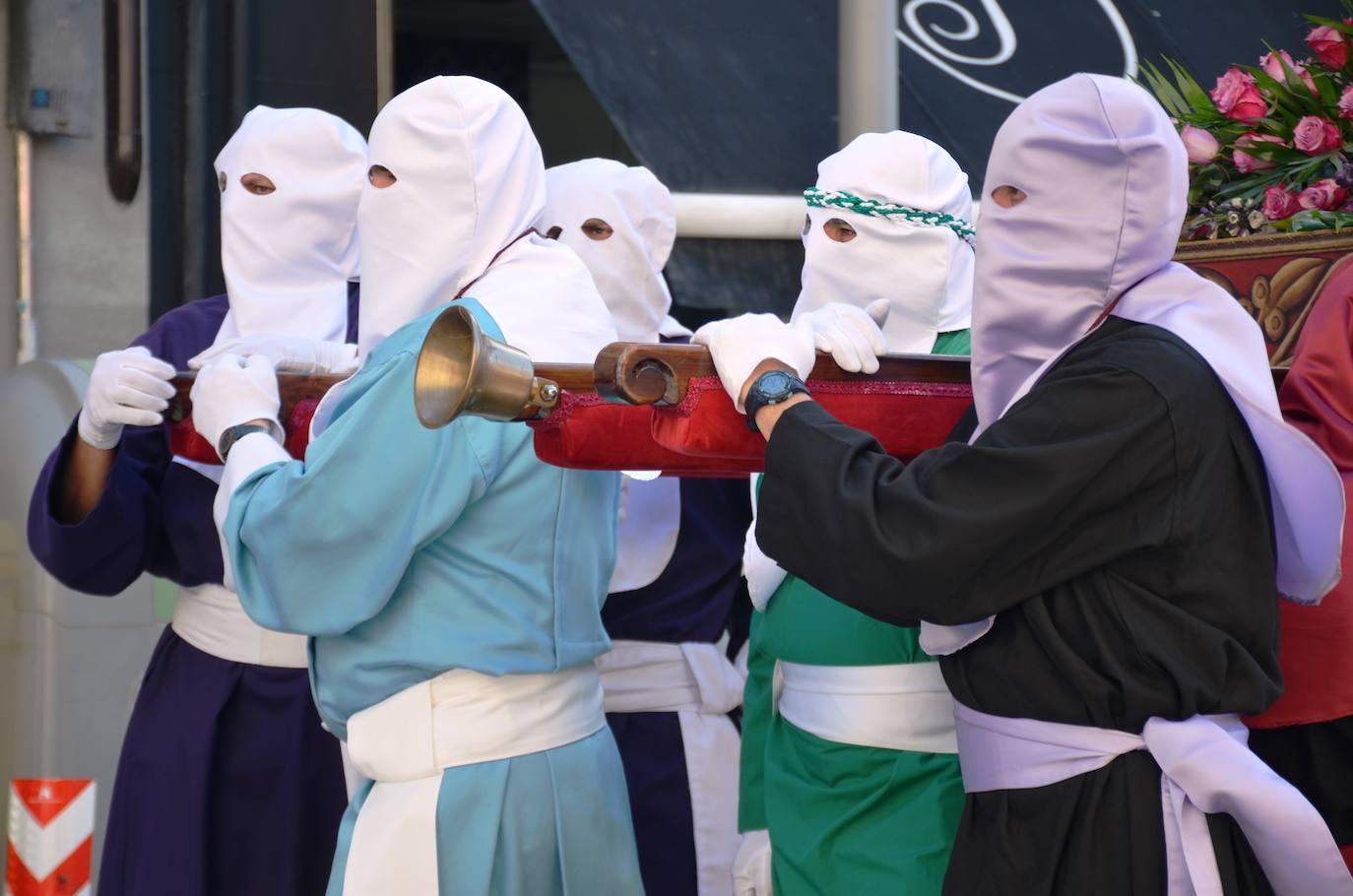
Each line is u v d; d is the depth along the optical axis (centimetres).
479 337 605
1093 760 644
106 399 827
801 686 851
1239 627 643
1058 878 649
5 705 1127
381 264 814
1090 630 641
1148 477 628
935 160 987
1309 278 886
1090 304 672
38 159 1405
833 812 818
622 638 1070
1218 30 1659
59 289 1416
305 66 1487
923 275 965
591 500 781
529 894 743
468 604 741
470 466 723
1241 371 652
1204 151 980
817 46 1602
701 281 1547
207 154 1447
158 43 1430
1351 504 775
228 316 1061
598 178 1196
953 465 632
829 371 700
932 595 629
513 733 746
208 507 938
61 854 1085
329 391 789
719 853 1059
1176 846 630
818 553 644
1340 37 966
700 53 1570
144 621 1155
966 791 696
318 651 769
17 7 1391
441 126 802
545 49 1925
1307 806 618
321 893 938
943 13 1588
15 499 1134
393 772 742
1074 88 676
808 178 1559
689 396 663
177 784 923
